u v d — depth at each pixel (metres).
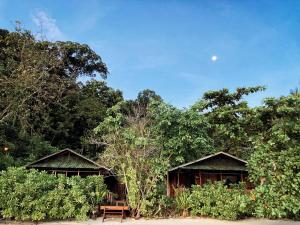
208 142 23.56
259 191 15.05
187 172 21.52
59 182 14.77
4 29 30.48
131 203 15.57
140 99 39.84
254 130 19.52
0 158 21.19
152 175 15.99
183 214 16.06
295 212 13.97
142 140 16.64
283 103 17.58
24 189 13.80
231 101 25.62
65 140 32.88
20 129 25.36
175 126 22.16
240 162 20.33
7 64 25.39
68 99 33.16
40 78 25.20
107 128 18.80
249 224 13.83
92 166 20.73
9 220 13.92
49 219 14.42
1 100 23.03
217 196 15.62
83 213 14.48
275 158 15.14
